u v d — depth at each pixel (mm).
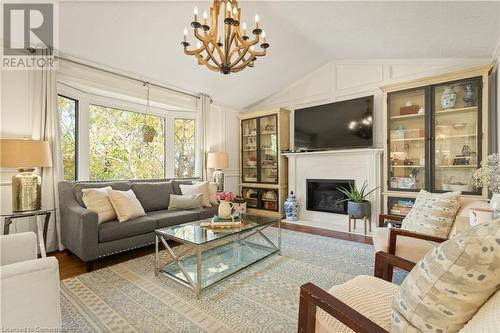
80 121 3420
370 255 2752
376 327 775
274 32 3365
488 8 2158
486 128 2826
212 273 2150
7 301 859
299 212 4578
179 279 2047
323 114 4266
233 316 1663
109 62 3234
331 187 4266
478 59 3285
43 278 935
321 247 3018
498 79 2799
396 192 3430
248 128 5289
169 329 1534
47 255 2730
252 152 5195
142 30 2838
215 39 1933
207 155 4594
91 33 2729
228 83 4359
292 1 2705
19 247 1403
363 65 4109
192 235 2154
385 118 3506
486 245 632
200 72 3871
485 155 2824
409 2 2303
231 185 5219
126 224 2613
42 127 2750
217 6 1909
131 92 3678
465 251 641
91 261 2336
